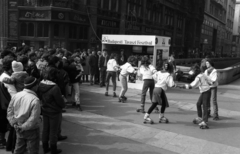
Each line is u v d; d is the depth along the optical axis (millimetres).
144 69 8414
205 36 59469
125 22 26047
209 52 55781
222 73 17250
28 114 4172
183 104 10141
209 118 8406
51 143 4980
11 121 4203
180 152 5539
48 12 18531
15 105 4203
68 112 8086
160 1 32750
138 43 14070
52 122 4949
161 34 34688
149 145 5836
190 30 47438
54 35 19375
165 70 7242
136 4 28234
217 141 6277
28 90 4262
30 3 19016
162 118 7527
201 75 7199
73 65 8062
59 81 6586
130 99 10289
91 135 6273
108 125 7055
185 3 41875
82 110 8375
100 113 8133
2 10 18797
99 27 22719
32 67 6438
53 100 4914
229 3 84375
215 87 8141
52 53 7934
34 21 19109
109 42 15234
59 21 18844
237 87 16125
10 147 5145
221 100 11523
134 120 7605
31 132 4281
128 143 5887
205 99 7195
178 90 13445
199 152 5582
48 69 4961
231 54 92125
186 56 45656
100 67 12539
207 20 59500
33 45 19344
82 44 21656
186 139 6297
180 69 18047
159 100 7168
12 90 4836
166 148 5715
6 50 6488
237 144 6145
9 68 5223
